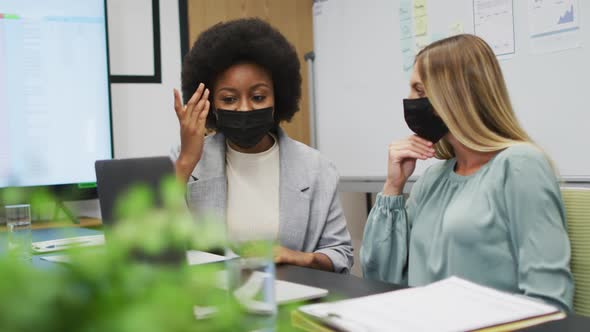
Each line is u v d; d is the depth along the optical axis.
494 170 1.32
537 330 0.81
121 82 3.08
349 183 3.12
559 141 2.26
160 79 3.18
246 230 1.73
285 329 0.40
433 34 2.67
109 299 0.27
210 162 1.77
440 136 1.49
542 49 2.28
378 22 2.92
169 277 0.29
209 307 0.31
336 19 3.15
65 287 0.27
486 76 1.36
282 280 1.18
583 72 2.16
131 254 0.30
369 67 2.98
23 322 0.25
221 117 1.77
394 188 1.57
